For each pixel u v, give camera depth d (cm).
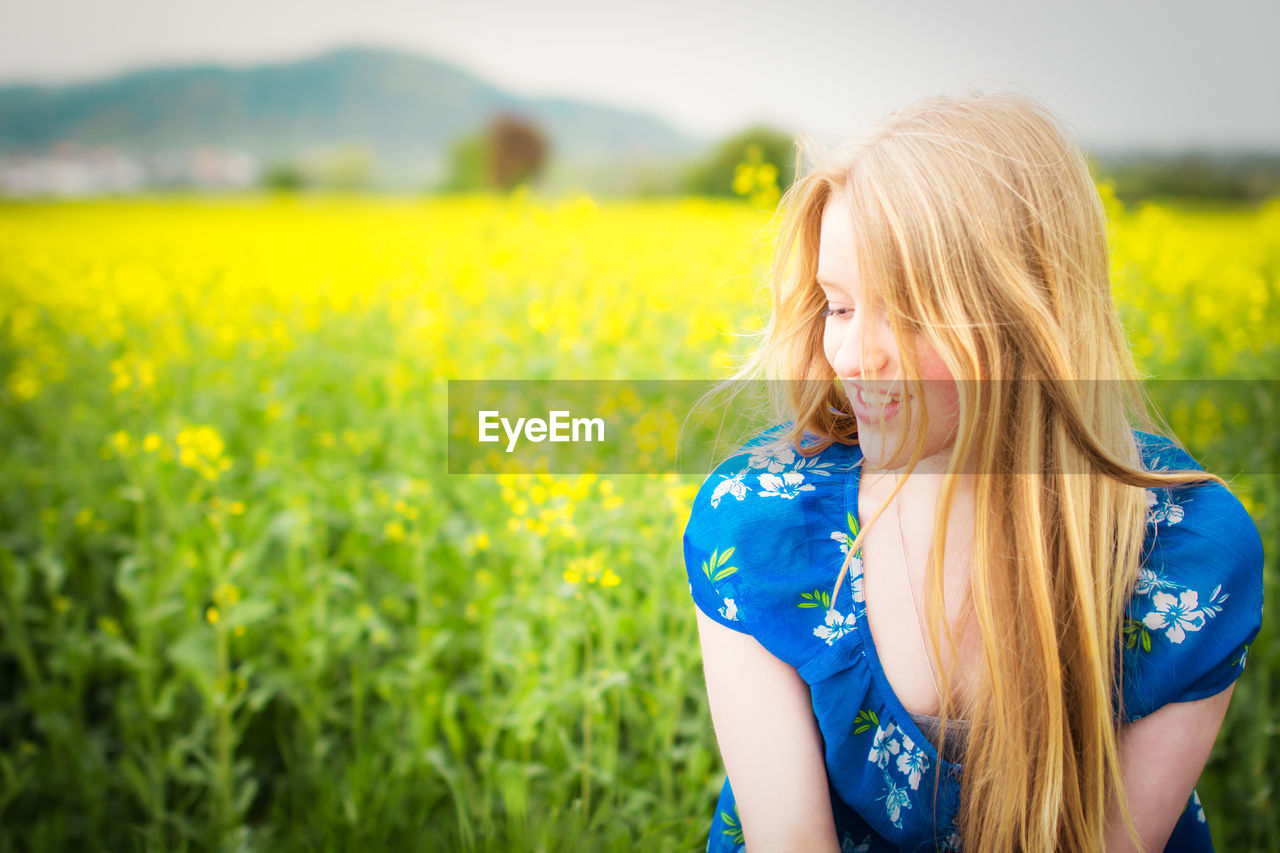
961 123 84
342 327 503
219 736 225
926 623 91
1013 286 80
